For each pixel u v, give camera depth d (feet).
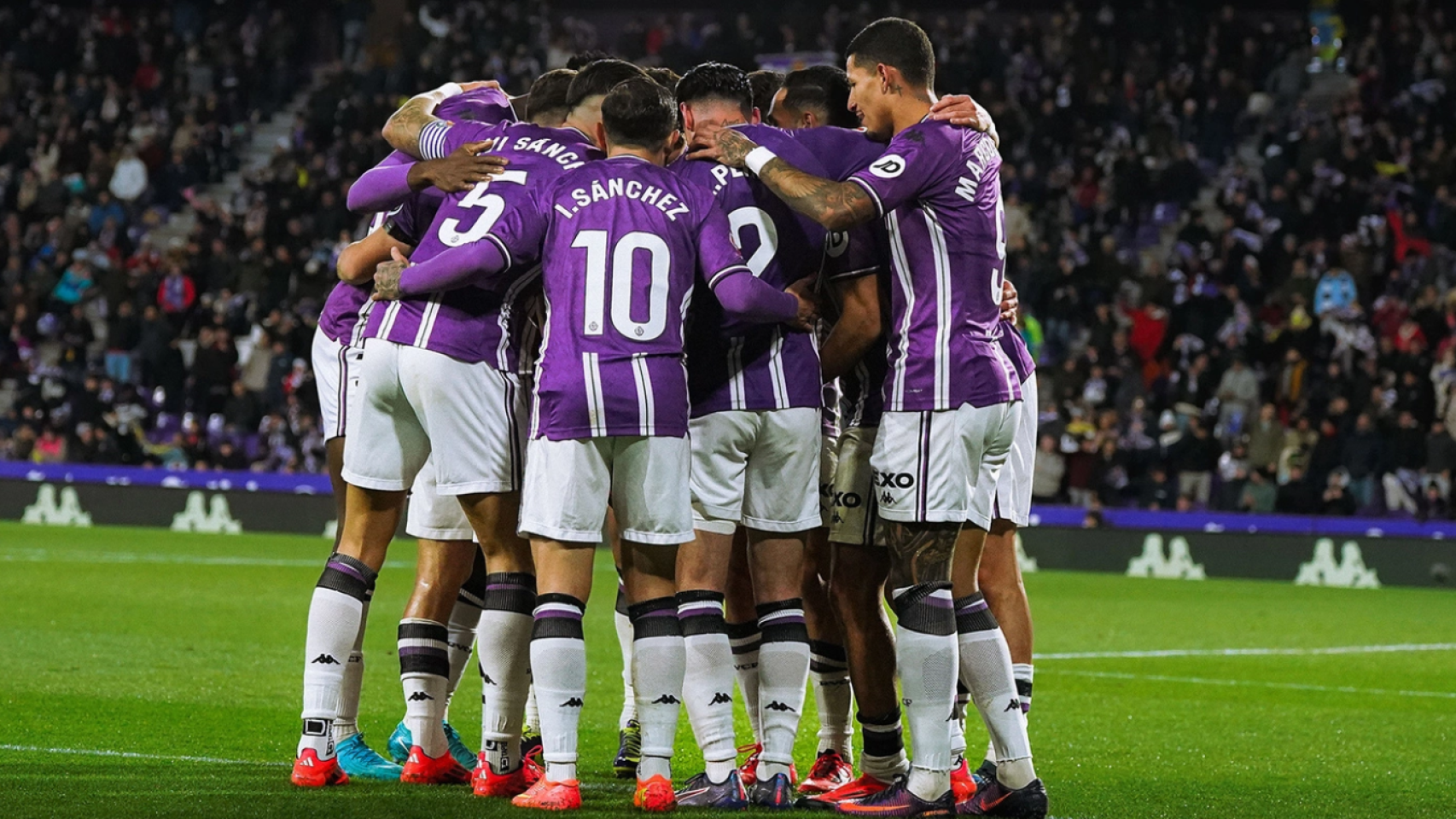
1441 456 92.48
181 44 139.13
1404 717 39.37
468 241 24.39
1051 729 35.86
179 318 114.73
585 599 23.86
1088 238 113.60
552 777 23.50
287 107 141.49
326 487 102.89
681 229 24.03
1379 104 119.55
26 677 38.50
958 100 24.31
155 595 61.31
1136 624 62.64
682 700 25.20
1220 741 34.68
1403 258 107.24
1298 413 94.63
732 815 23.65
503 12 135.54
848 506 25.58
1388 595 81.66
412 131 27.43
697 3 144.15
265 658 43.98
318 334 28.78
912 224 23.88
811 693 40.57
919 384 23.71
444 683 26.27
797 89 27.37
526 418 25.66
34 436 110.42
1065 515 94.84
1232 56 123.95
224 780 25.66
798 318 24.67
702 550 24.84
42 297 119.65
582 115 26.45
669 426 23.56
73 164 128.57
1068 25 128.26
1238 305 101.45
